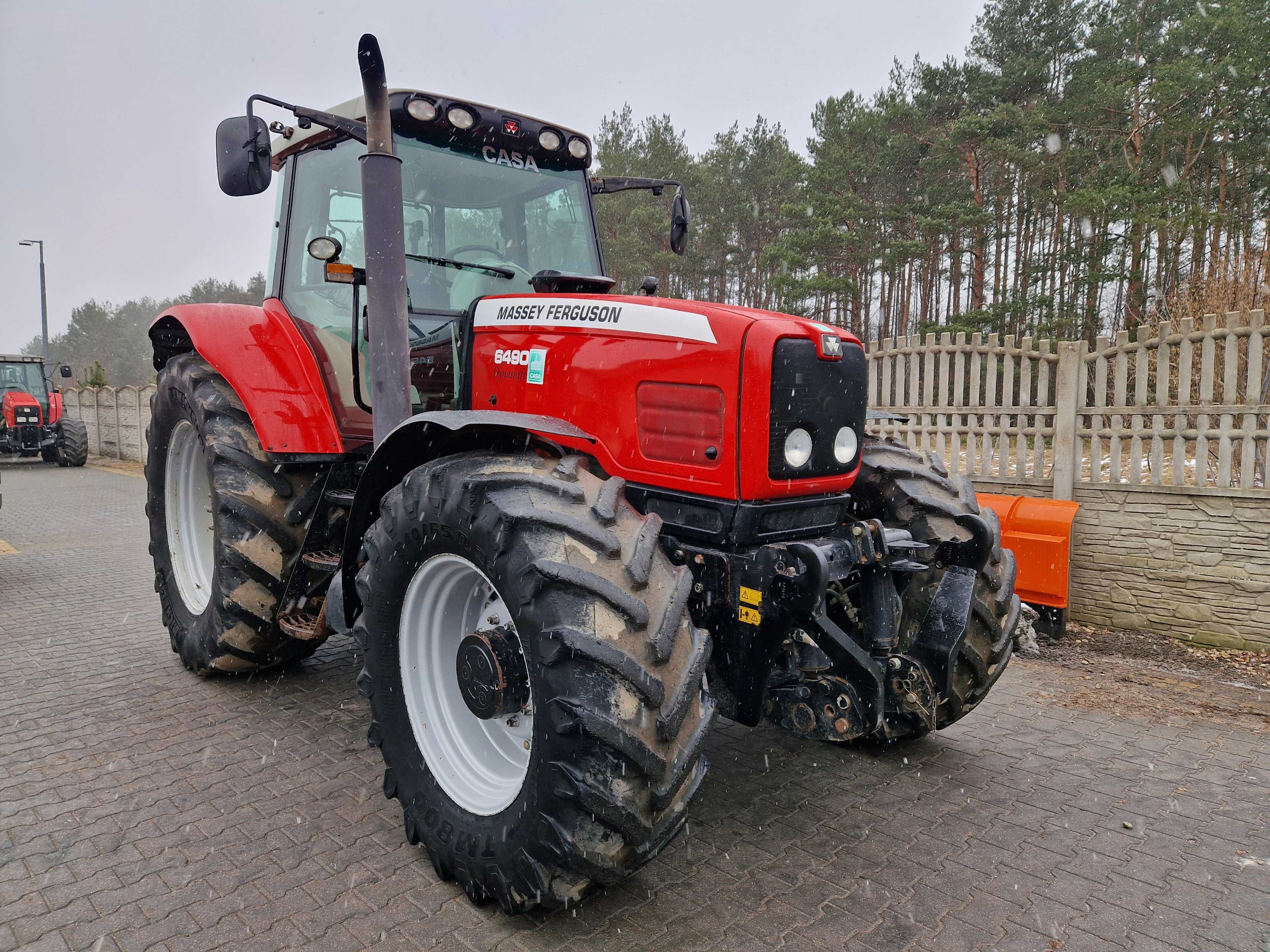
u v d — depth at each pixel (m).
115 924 2.34
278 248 4.12
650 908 2.46
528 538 2.21
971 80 25.27
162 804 3.04
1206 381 5.16
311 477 3.87
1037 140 22.70
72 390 21.70
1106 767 3.49
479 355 3.28
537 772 2.15
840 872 2.67
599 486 2.44
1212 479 5.57
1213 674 4.76
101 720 3.83
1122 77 22.17
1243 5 20.81
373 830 2.88
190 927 2.34
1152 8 23.02
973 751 3.64
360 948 2.26
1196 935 2.37
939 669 2.96
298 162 4.10
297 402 3.71
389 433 2.96
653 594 2.22
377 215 3.02
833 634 2.58
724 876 2.63
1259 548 5.05
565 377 2.95
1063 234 23.23
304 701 4.08
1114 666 4.90
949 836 2.91
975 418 6.32
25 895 2.48
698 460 2.63
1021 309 21.77
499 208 3.84
